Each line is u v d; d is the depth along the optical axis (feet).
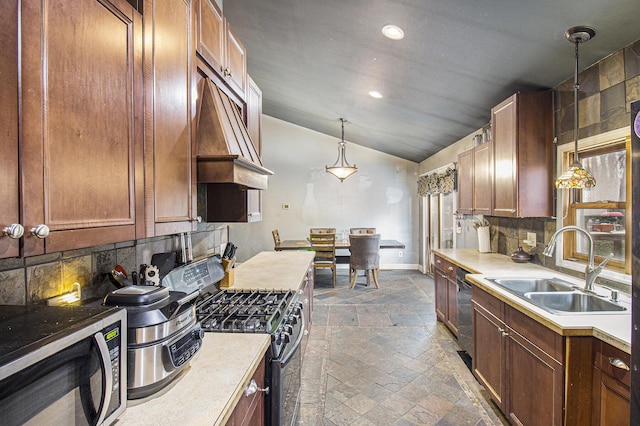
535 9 5.92
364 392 8.22
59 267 3.66
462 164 12.64
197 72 5.39
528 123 8.73
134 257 5.01
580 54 7.02
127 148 3.38
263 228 24.08
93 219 2.90
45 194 2.41
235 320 5.18
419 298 16.37
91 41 2.89
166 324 3.24
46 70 2.43
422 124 15.07
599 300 6.27
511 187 8.96
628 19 5.75
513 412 6.47
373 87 12.17
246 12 9.60
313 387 8.45
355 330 12.21
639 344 3.73
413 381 8.70
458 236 16.96
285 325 5.27
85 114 2.82
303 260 11.35
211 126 5.29
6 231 2.12
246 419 3.81
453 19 6.89
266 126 23.95
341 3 7.55
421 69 9.62
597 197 7.66
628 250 6.73
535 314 5.59
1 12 2.11
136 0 3.69
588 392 4.94
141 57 3.63
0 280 3.01
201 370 3.71
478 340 8.15
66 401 2.23
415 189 24.16
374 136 19.99
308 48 10.57
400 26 7.73
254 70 14.30
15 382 1.88
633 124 3.83
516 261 10.08
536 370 5.67
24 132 2.25
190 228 4.77
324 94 14.80
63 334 2.20
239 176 5.27
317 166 24.14
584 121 7.65
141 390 3.09
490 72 8.64
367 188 24.18
